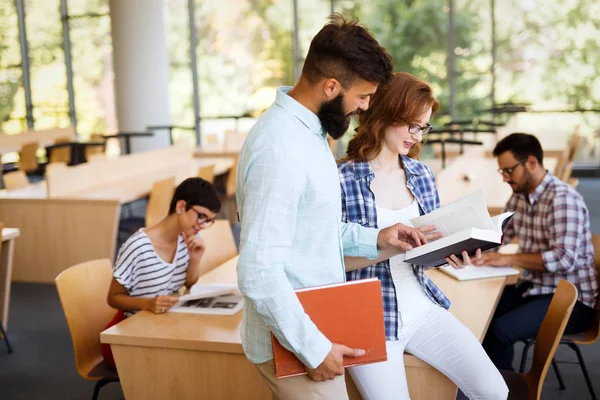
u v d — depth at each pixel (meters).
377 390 1.83
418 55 9.38
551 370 3.27
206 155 7.75
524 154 2.77
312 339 1.48
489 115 9.23
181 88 10.32
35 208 4.97
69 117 11.02
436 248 1.77
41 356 3.67
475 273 2.63
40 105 11.10
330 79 1.49
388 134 2.00
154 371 2.13
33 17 10.88
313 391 1.58
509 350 2.67
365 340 1.59
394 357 1.88
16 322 4.23
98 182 5.70
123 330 2.15
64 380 3.36
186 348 2.07
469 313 2.23
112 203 4.84
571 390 3.04
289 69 9.98
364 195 1.99
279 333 1.47
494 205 3.98
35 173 9.26
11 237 3.80
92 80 10.84
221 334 2.10
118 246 5.95
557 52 8.85
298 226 1.55
